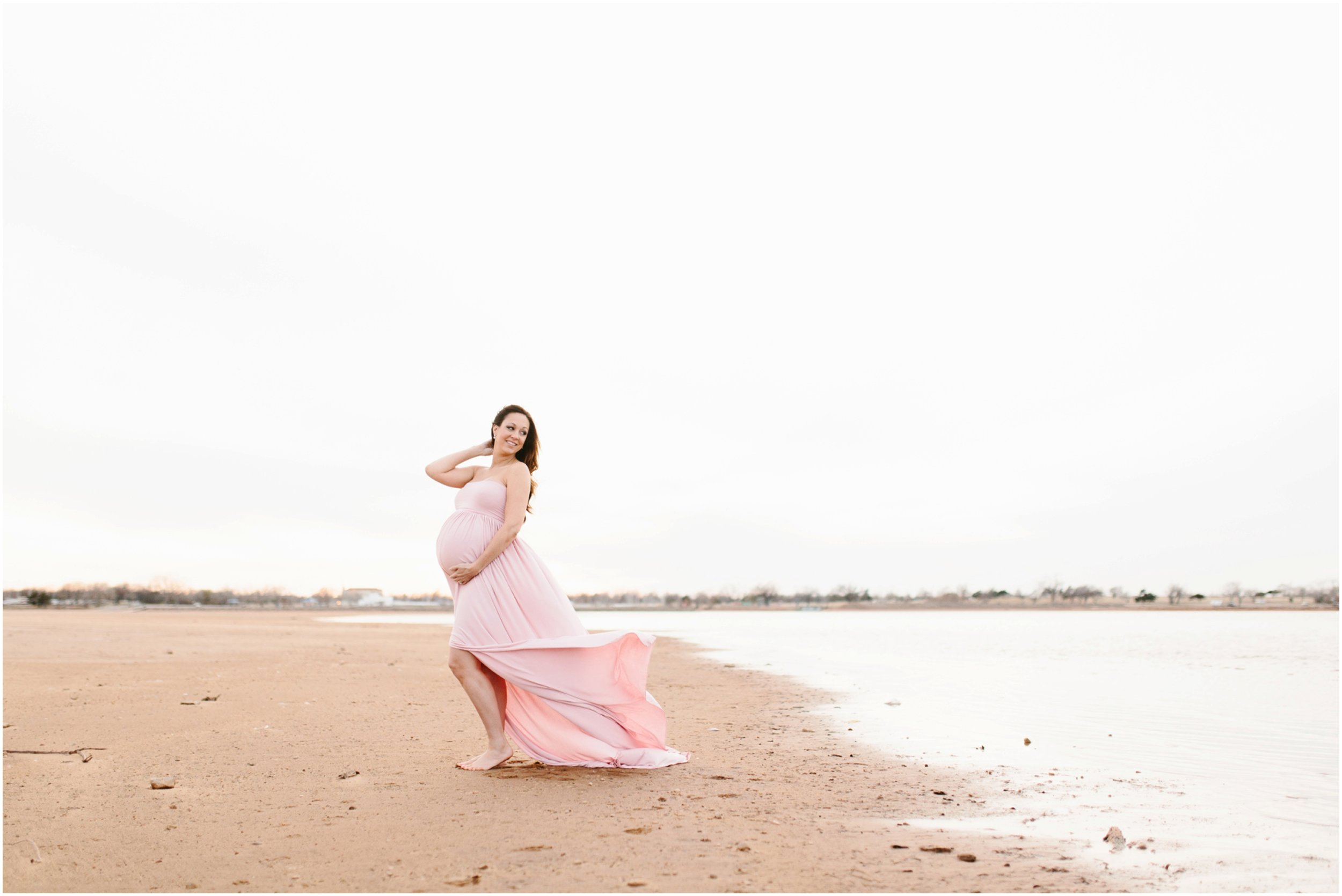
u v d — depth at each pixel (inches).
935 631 1156.5
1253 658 558.3
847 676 438.3
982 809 152.8
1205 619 1984.5
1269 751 214.7
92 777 173.3
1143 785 173.2
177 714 269.0
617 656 189.9
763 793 162.2
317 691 343.9
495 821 139.1
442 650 659.4
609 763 183.6
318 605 5290.4
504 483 195.2
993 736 238.8
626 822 138.3
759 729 251.1
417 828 135.0
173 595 4549.7
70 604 4065.0
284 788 164.1
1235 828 140.3
